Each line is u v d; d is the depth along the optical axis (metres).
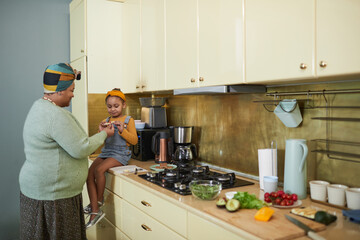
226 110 2.34
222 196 1.72
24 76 3.32
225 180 1.97
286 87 1.86
